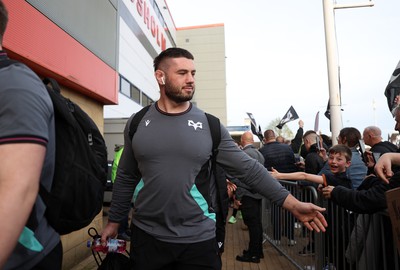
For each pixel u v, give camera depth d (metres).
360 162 3.42
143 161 1.74
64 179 1.09
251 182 1.82
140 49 16.81
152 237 1.72
